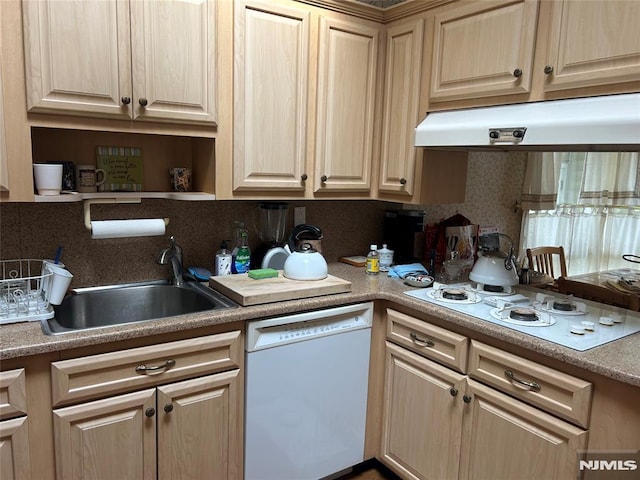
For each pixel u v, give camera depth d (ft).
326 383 6.31
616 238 13.00
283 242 7.75
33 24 4.72
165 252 6.49
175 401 5.19
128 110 5.37
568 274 12.99
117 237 5.90
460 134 5.80
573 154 12.46
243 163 6.27
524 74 5.54
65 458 4.63
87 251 6.28
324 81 6.79
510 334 5.02
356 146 7.32
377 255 7.90
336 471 6.68
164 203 6.78
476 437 5.56
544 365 4.86
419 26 6.73
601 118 4.52
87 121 5.19
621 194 12.77
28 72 4.76
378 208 9.02
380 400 6.91
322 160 6.97
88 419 4.71
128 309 6.50
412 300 6.19
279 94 6.43
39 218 5.89
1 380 4.23
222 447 5.61
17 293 5.37
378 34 7.25
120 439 4.91
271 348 5.72
